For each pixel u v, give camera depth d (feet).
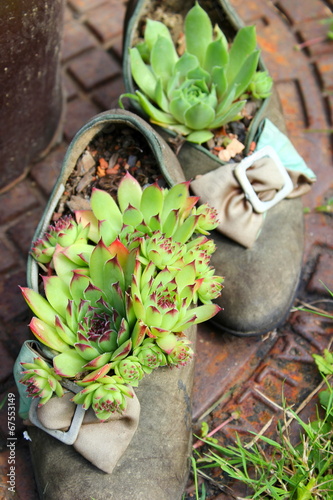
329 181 2.68
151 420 2.09
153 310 2.00
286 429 2.27
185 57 2.41
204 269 2.14
